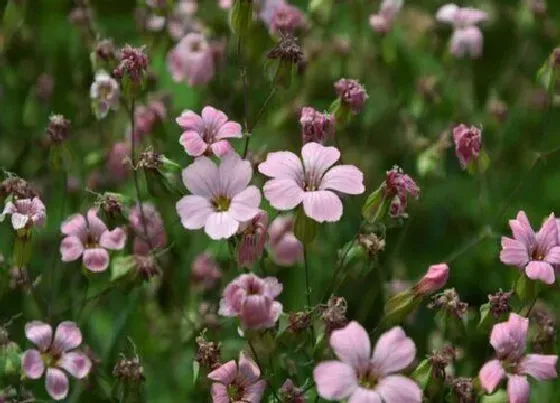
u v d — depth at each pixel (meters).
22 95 0.72
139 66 0.62
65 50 0.73
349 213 0.68
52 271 0.65
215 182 0.59
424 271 0.70
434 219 0.71
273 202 0.58
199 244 0.68
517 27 0.76
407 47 0.74
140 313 0.67
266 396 0.60
